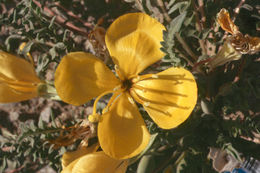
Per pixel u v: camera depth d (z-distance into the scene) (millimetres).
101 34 164
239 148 177
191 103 150
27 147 176
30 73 166
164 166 184
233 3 180
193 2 163
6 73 162
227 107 174
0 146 180
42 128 169
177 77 154
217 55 154
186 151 178
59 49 174
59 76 147
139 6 174
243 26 182
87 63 153
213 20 177
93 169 152
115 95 158
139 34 155
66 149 183
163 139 176
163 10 176
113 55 157
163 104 156
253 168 176
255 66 184
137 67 159
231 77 183
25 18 175
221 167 165
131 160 159
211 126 178
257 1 179
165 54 154
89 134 163
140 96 160
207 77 176
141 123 157
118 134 155
